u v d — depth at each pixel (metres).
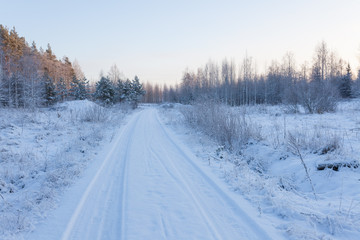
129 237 3.12
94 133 11.05
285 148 7.36
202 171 5.93
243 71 56.34
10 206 4.35
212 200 4.27
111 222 3.58
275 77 50.88
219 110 10.83
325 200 4.16
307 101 18.80
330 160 5.49
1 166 6.68
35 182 5.58
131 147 9.13
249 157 7.42
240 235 3.09
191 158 7.27
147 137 11.53
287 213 3.52
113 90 38.97
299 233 2.94
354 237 2.88
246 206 3.89
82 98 41.53
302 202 3.97
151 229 3.31
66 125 14.08
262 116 18.28
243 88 51.38
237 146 8.34
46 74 38.91
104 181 5.42
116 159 7.36
